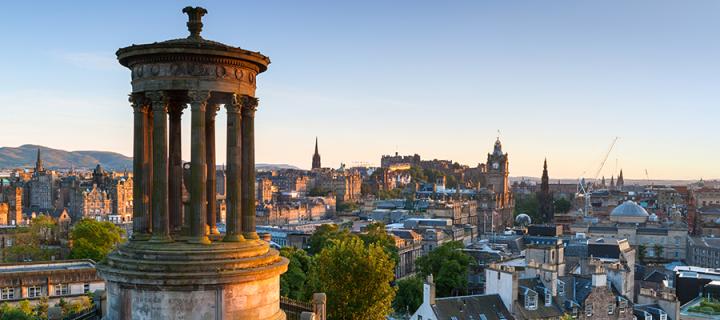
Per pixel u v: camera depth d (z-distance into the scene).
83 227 163.50
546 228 195.00
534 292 104.62
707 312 111.50
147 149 38.25
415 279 140.75
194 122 36.25
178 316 35.06
